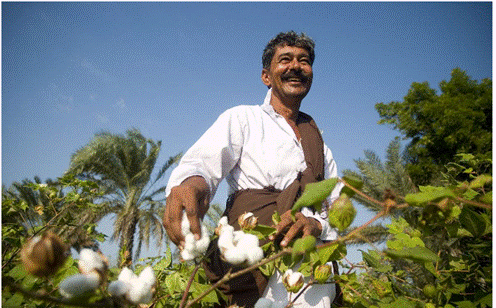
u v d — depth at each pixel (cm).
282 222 106
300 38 144
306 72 142
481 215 97
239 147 126
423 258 62
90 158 1246
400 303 121
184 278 109
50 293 93
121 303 54
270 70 147
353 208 65
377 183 1003
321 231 114
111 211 1391
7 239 135
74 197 200
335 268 125
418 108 1456
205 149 118
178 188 91
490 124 1398
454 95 1487
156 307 112
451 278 143
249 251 71
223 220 97
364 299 122
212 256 110
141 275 57
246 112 133
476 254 157
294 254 66
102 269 55
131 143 1338
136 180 1373
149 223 1412
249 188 124
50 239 48
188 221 84
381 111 1555
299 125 142
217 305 115
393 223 139
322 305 114
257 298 107
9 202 169
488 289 143
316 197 64
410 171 1286
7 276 94
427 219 66
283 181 125
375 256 129
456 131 1305
